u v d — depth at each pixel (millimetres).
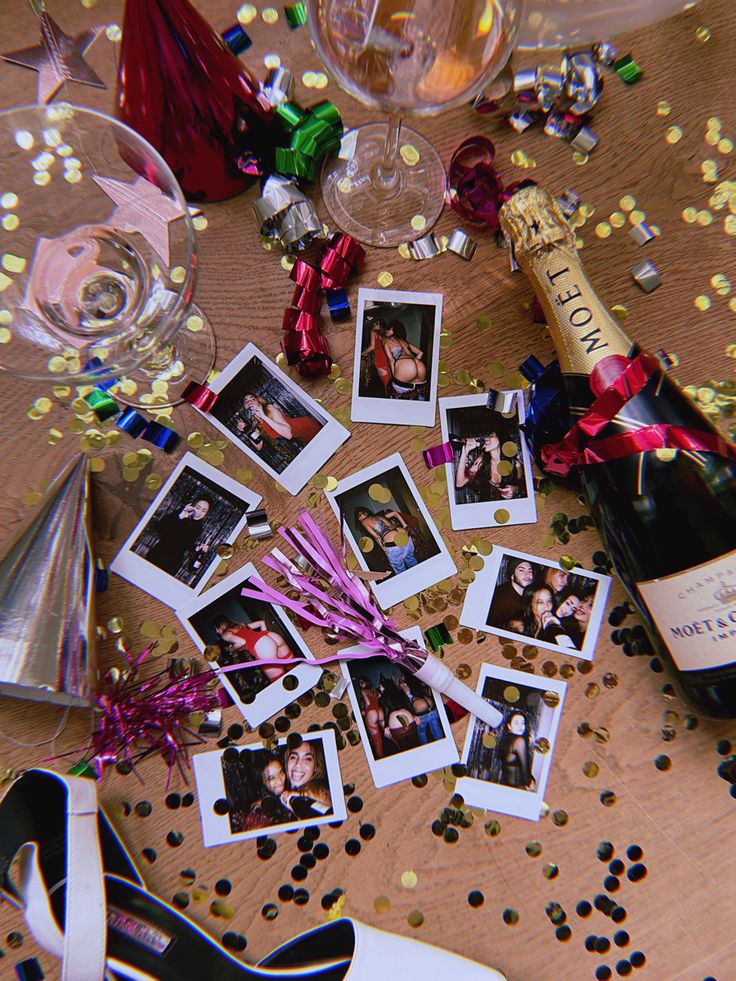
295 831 496
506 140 536
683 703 508
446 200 532
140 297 467
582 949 493
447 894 494
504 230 484
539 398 512
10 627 465
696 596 459
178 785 497
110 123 445
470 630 511
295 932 489
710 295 529
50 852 491
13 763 499
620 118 536
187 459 515
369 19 392
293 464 517
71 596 475
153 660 506
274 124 516
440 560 514
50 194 475
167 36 433
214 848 493
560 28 494
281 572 506
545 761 503
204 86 458
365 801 498
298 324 500
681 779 505
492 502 517
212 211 526
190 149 490
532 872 497
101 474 514
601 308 483
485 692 508
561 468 509
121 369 446
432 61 406
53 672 463
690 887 498
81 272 492
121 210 473
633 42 538
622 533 507
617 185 534
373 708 504
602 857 499
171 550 511
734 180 533
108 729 490
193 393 511
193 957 477
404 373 522
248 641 508
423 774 500
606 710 508
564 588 514
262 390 520
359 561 514
